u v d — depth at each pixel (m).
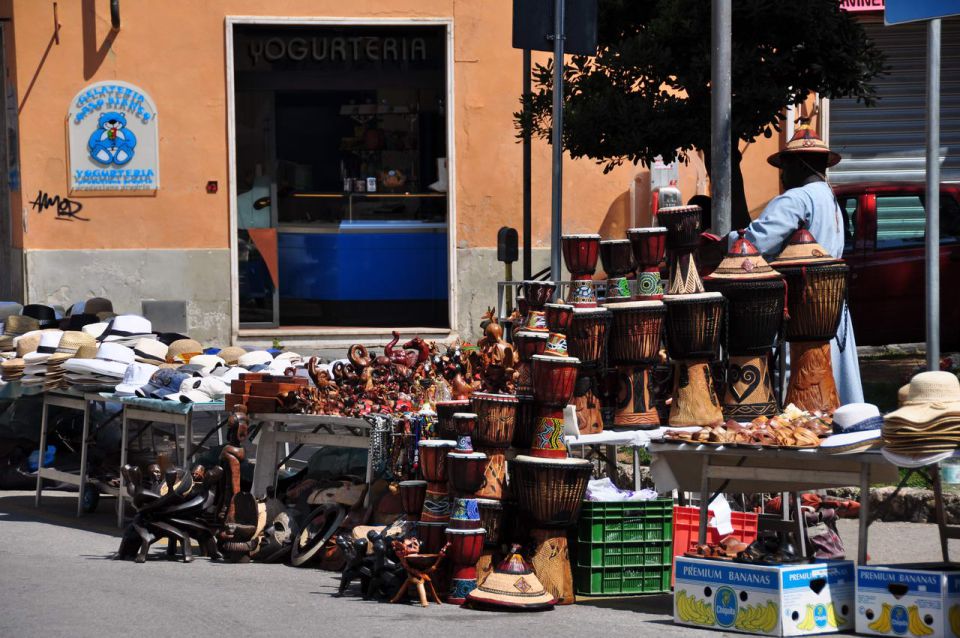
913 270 15.11
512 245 16.62
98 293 18.56
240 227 19.02
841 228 8.67
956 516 9.34
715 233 10.70
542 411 7.40
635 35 14.48
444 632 6.61
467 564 7.39
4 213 19.72
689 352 7.72
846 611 6.61
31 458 12.13
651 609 7.27
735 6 13.22
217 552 8.99
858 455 6.63
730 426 7.15
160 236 18.64
